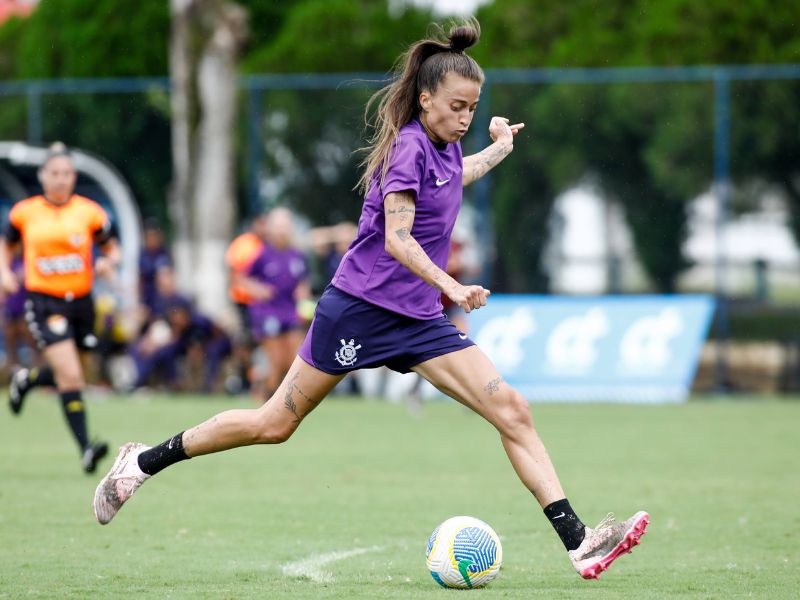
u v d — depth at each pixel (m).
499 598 17.70
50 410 55.59
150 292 64.06
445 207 18.12
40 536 23.84
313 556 21.75
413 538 23.86
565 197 65.00
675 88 64.62
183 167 74.62
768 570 20.45
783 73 63.81
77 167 68.56
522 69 84.81
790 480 33.16
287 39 91.56
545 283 64.56
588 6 86.50
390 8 93.06
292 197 68.12
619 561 21.41
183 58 74.81
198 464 36.72
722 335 62.97
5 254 33.34
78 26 95.94
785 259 63.16
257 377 61.44
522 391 62.03
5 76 105.19
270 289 53.44
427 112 17.92
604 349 62.09
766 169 63.94
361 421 51.94
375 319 18.14
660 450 40.75
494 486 31.84
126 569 20.33
